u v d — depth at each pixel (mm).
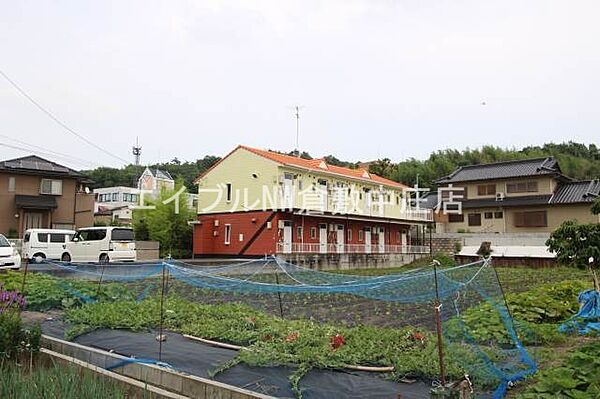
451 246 38719
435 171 63438
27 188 33469
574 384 4875
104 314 9188
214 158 74312
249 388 5570
